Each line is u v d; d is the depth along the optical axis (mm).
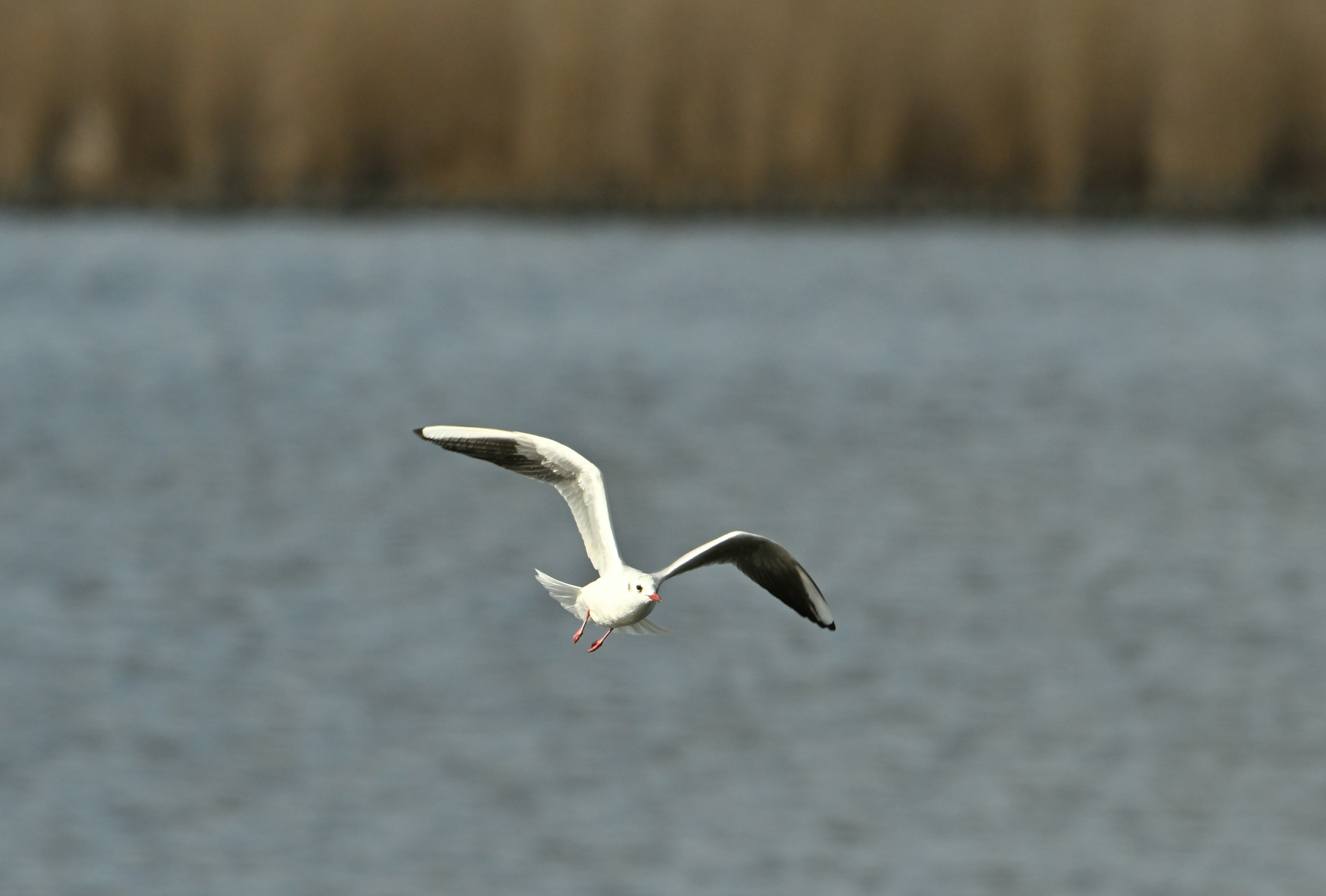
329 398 33406
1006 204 54500
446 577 22719
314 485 27312
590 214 54625
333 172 55062
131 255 49000
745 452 29578
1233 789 16484
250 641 20141
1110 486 27688
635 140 54281
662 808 16172
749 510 26219
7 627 20438
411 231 53219
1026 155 54469
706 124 54406
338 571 22953
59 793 16234
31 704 18109
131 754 16938
